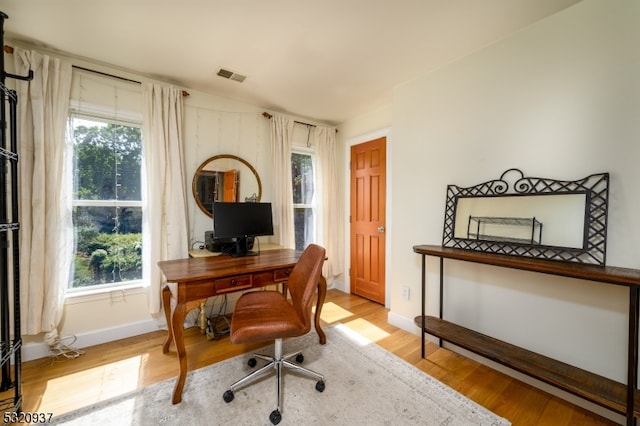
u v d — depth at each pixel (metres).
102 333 2.17
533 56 1.69
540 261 1.48
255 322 1.56
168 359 1.97
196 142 2.65
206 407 1.49
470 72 2.00
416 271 2.39
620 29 1.39
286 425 1.37
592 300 1.48
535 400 1.57
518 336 1.76
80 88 2.11
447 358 2.00
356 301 3.28
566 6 1.54
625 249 1.37
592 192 1.45
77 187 2.14
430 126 2.26
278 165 3.11
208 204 2.70
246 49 1.98
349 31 1.77
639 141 1.34
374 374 1.80
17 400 1.42
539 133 1.67
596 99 1.46
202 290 1.66
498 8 1.56
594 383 1.33
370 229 3.30
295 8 1.57
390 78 2.39
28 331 1.85
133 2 1.52
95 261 2.23
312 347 2.15
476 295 1.97
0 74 1.46
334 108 3.14
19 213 1.83
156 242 2.31
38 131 1.86
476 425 1.38
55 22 1.69
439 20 1.66
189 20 1.68
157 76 2.38
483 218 1.89
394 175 2.57
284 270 2.01
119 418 1.41
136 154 2.38
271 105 3.03
